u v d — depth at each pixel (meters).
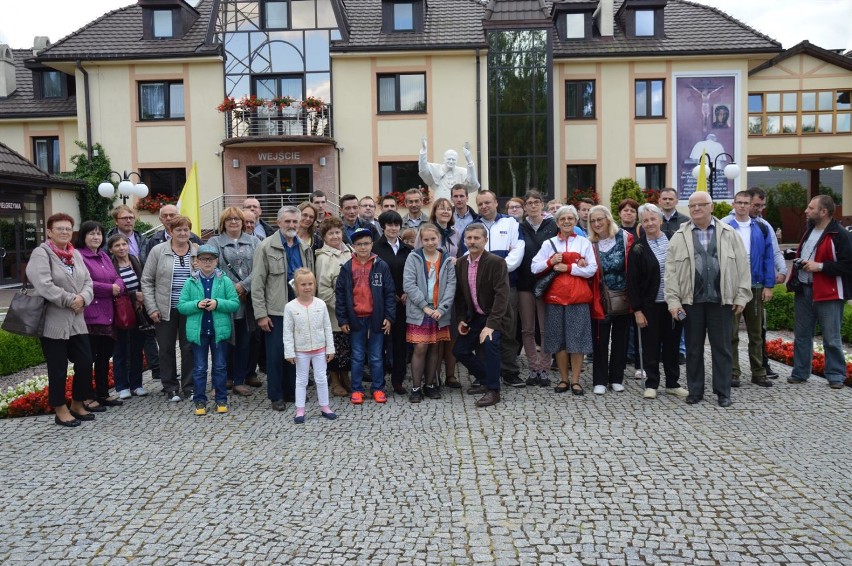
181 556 3.94
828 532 4.09
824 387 7.58
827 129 31.00
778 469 5.08
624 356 7.48
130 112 24.11
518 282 7.84
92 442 6.10
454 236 8.09
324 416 6.75
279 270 7.12
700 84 24.94
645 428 6.11
